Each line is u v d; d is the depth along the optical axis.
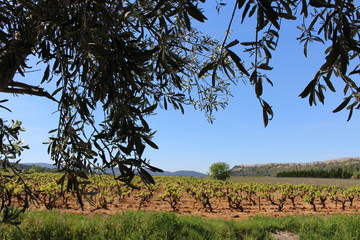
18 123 2.08
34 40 1.44
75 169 1.42
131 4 1.29
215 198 19.59
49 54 1.45
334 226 9.12
